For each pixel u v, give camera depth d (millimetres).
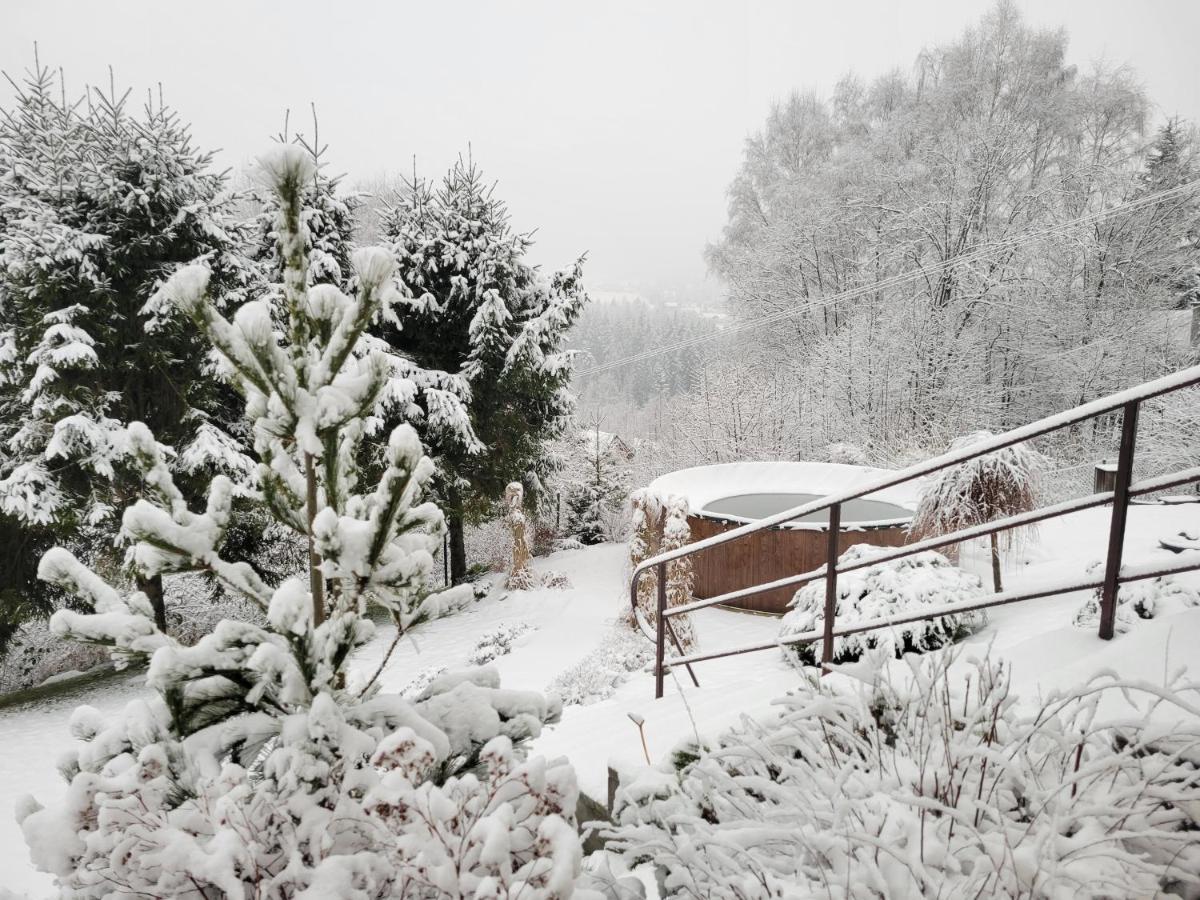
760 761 1741
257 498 1619
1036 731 1483
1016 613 5895
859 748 1634
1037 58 19859
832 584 2811
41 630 12992
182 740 1426
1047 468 6453
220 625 1408
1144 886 1212
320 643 1423
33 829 1251
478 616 11523
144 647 1398
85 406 9312
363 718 1463
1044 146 20250
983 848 1294
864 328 18688
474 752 1605
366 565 1439
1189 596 3354
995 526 2402
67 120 10109
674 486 12680
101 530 9742
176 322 9703
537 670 8266
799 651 5590
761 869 1362
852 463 16672
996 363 19328
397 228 14297
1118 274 18141
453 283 13633
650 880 1854
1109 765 1315
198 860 1158
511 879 1204
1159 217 17859
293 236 1494
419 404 13500
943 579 5680
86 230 9578
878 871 1231
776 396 18828
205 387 10383
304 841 1278
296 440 1482
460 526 14977
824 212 21766
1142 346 17375
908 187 20219
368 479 11797
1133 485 2189
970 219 18578
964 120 19906
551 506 17016
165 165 10094
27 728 8391
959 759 1490
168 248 10203
